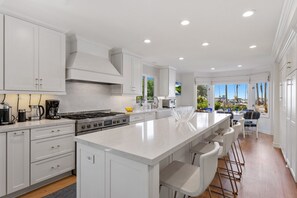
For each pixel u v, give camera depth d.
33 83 2.33
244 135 5.06
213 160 1.13
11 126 1.99
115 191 1.18
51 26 2.47
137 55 4.07
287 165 2.92
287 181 2.43
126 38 3.02
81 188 1.42
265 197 2.04
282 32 2.49
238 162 2.89
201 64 5.27
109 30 2.68
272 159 3.30
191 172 1.36
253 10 2.03
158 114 4.64
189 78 6.96
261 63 5.09
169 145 1.22
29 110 2.58
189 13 2.12
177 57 4.38
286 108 3.04
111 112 3.74
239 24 2.42
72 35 2.90
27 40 2.26
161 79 5.69
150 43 3.29
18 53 2.18
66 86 3.05
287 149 2.97
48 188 2.23
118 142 1.30
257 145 4.27
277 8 1.98
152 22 2.38
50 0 1.87
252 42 3.18
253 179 2.48
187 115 2.30
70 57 2.94
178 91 6.89
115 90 3.82
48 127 2.27
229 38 2.98
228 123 3.17
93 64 3.05
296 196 2.06
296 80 2.33
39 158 2.18
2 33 2.05
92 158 1.33
